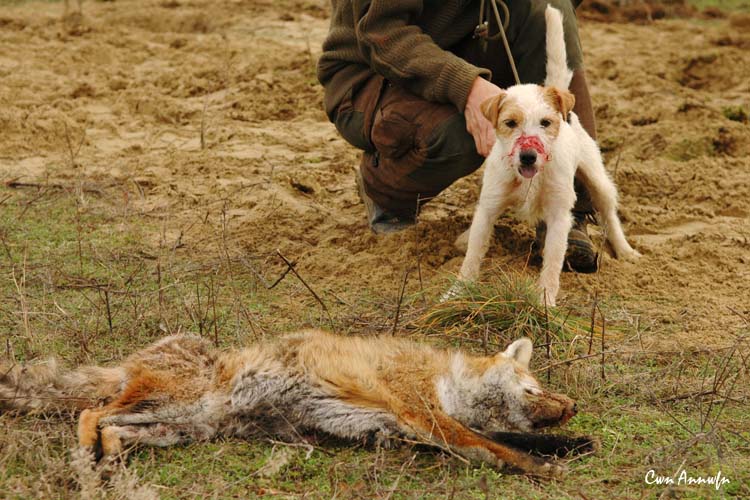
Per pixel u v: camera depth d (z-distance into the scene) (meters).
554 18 6.36
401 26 6.16
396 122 6.31
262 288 6.23
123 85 11.29
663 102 10.98
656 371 5.12
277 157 9.11
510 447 4.02
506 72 6.80
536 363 5.12
